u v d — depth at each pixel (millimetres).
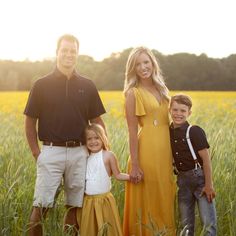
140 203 5023
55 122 4957
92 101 5191
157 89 5082
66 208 5145
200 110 18266
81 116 5035
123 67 55719
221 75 57000
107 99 28328
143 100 4934
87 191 4957
